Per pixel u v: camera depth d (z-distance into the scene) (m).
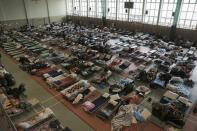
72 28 26.81
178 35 21.39
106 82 10.75
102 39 20.53
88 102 8.58
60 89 10.03
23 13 29.61
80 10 34.00
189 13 20.84
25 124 7.05
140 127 7.18
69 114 8.05
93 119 7.70
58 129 6.99
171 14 22.17
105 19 28.94
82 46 17.31
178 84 10.45
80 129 7.14
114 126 7.15
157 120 7.57
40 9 31.70
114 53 16.17
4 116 6.80
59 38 21.08
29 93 9.73
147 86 10.47
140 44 19.12
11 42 19.70
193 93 9.76
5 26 27.67
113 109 8.05
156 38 21.25
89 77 11.62
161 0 22.17
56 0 33.56
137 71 12.14
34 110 8.28
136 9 25.55
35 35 23.00
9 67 13.28
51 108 8.48
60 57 14.73
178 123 7.23
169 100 8.65
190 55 15.40
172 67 12.83
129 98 8.67
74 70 12.16
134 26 25.61
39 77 11.59
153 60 14.33
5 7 27.12
